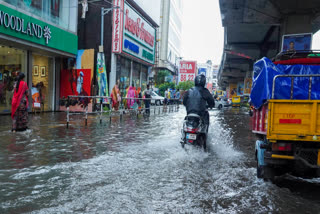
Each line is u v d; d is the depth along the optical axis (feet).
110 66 59.26
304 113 11.03
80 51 51.21
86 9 57.93
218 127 36.60
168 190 11.33
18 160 15.40
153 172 13.85
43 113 46.19
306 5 59.82
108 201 9.97
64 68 52.08
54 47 44.34
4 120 33.65
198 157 17.53
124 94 67.36
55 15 45.68
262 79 13.48
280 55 17.81
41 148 18.63
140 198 10.36
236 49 107.14
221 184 12.34
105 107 53.36
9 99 40.86
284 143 11.28
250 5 62.23
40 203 9.64
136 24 68.28
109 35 59.31
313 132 10.86
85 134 25.16
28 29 38.01
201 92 20.27
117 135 25.29
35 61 45.96
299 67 14.96
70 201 9.88
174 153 18.26
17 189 10.98
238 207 9.77
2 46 38.50
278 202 10.32
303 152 11.29
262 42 103.45
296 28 62.90
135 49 68.54
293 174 12.55
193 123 18.75
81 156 16.69
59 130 27.09
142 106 53.36
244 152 20.15
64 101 51.34
